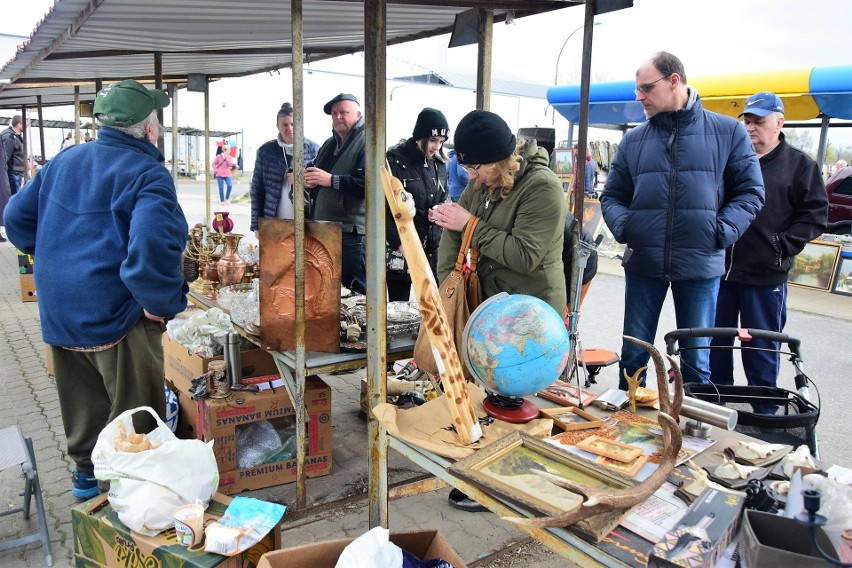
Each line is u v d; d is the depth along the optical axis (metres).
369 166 2.21
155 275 2.29
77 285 2.39
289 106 4.88
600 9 2.52
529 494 1.40
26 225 2.59
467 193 2.53
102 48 4.43
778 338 2.34
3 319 6.05
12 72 5.21
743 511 1.24
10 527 2.65
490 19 3.08
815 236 3.28
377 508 2.32
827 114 6.64
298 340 2.54
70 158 2.49
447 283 2.31
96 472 2.02
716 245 2.93
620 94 7.95
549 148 4.50
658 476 1.37
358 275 4.12
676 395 1.64
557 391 2.05
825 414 4.04
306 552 1.73
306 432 3.05
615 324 6.43
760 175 2.96
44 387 4.33
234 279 3.74
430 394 3.45
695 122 2.91
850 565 1.01
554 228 2.19
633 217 3.07
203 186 25.98
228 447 2.87
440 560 1.76
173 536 1.91
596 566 1.24
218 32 3.85
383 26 2.11
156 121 2.58
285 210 4.98
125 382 2.52
